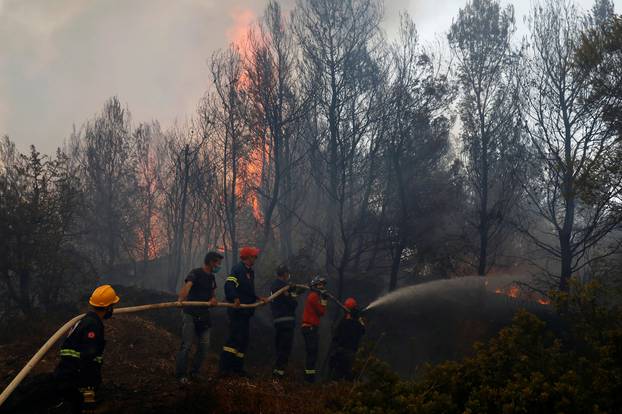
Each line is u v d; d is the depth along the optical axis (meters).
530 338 5.24
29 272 13.88
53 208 14.11
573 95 13.67
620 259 13.48
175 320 11.84
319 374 9.95
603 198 12.48
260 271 15.61
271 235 19.94
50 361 7.48
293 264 15.27
